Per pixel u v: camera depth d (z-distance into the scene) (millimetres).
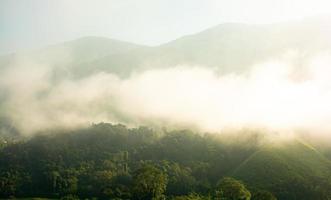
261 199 173000
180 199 184000
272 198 172750
